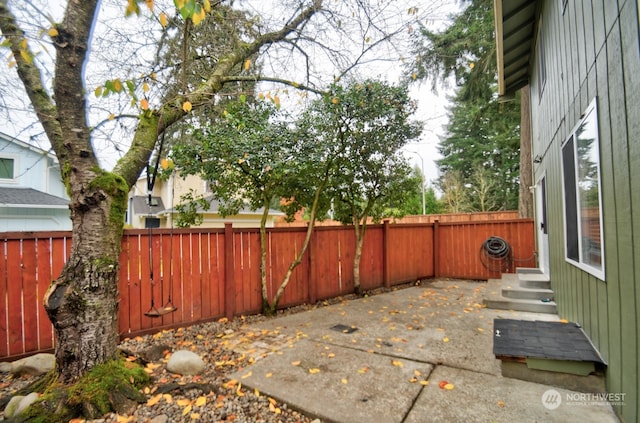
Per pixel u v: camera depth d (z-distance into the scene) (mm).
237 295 4992
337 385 2732
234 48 4602
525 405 2391
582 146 3066
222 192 5094
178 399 2529
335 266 6445
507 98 8633
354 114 5324
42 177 10055
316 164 5129
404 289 7113
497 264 7949
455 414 2283
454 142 23375
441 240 8625
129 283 3992
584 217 3072
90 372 2521
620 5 2045
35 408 2225
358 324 4527
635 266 1923
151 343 3812
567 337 3137
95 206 2660
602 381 2553
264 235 5188
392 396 2545
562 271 4266
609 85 2275
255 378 2875
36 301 3377
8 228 9062
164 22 2602
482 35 9312
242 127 4555
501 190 20016
